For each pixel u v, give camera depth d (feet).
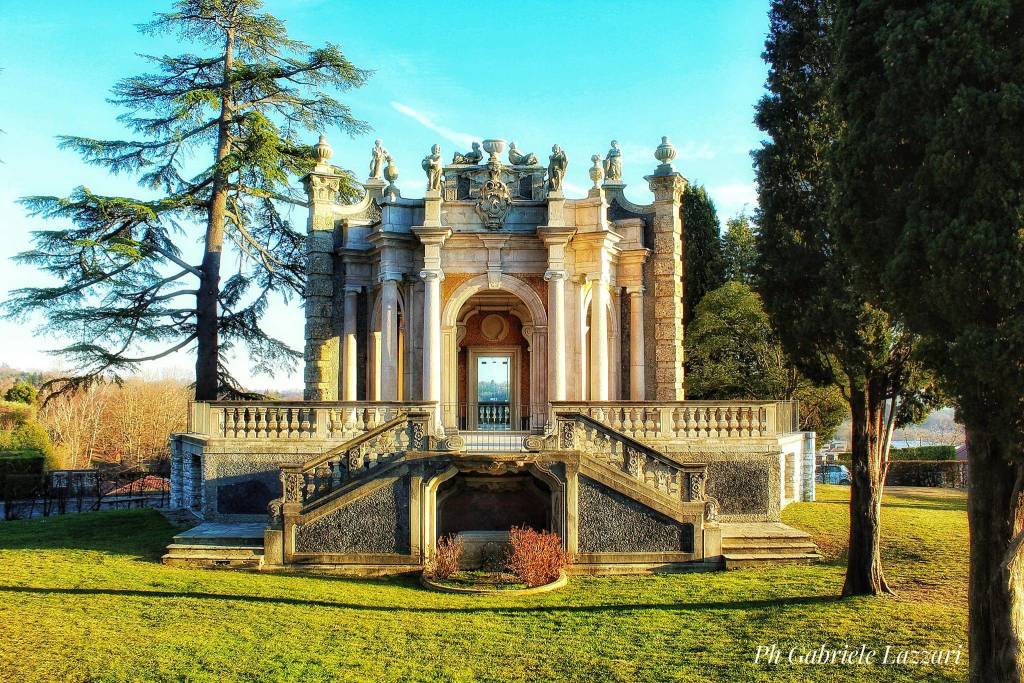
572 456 54.65
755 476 61.62
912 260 30.58
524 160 81.25
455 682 33.78
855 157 33.78
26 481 103.14
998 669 29.58
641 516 54.54
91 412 169.58
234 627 39.93
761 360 113.60
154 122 88.58
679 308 80.84
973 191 29.07
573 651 37.47
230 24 89.15
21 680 32.30
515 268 75.51
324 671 34.53
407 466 54.80
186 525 66.54
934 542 55.77
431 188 73.51
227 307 93.25
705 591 47.75
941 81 29.94
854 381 44.06
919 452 129.49
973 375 28.63
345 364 80.28
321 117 93.97
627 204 82.53
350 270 81.10
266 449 62.64
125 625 39.42
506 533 57.88
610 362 79.10
